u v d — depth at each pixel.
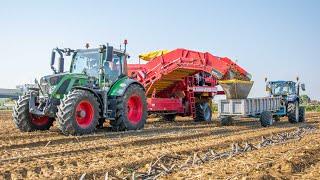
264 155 7.28
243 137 10.84
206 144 9.20
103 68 11.30
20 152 7.71
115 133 10.94
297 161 6.47
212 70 15.97
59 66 11.73
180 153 7.91
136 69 15.70
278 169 6.05
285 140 10.32
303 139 10.26
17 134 10.43
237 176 5.38
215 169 5.99
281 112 18.06
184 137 10.79
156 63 15.44
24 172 5.99
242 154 7.54
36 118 11.20
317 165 6.52
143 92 12.30
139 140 9.56
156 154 7.59
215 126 14.94
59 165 6.45
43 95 10.45
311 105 39.38
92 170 6.00
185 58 15.69
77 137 9.77
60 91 10.43
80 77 10.83
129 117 12.00
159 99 15.11
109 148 8.48
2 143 8.79
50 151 7.83
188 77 16.84
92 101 10.46
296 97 18.11
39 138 9.62
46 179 5.45
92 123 10.44
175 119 19.03
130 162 6.67
